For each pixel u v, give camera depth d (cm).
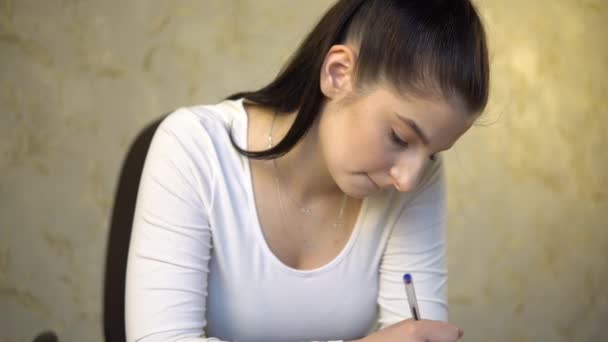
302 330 103
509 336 223
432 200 107
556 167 225
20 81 179
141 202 93
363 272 104
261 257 98
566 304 229
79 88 183
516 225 221
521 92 219
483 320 220
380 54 81
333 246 102
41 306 186
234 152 97
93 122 184
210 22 191
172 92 189
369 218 103
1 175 180
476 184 217
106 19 183
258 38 194
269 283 99
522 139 220
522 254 223
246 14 193
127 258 101
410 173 82
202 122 96
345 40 87
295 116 96
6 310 183
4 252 181
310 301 101
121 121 186
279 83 97
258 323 101
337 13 88
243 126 99
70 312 188
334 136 86
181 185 92
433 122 80
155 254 89
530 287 224
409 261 106
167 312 87
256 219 98
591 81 227
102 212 187
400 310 105
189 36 189
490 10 213
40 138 181
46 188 183
